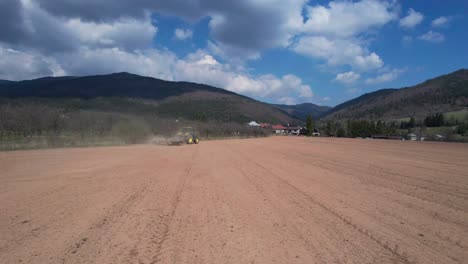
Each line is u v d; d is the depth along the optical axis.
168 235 5.41
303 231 5.62
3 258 4.43
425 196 8.52
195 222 6.18
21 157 19.02
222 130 74.56
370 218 6.44
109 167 14.71
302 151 25.88
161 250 4.72
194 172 13.38
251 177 11.98
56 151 23.70
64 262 4.29
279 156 21.11
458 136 45.28
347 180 11.16
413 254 4.59
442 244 4.99
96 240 5.14
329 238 5.26
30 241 5.09
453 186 9.94
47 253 4.60
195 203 7.79
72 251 4.67
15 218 6.42
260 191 9.30
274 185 10.27
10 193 8.91
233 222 6.19
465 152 23.73
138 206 7.46
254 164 16.34
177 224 6.05
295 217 6.52
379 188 9.66
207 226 5.93
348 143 40.72
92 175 12.31
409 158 19.17
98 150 25.08
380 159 18.59
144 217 6.52
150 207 7.37
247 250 4.73
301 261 4.33
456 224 6.04
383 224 6.03
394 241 5.12
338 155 21.62
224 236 5.36
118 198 8.32
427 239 5.22
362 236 5.36
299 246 4.89
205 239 5.21
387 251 4.70
